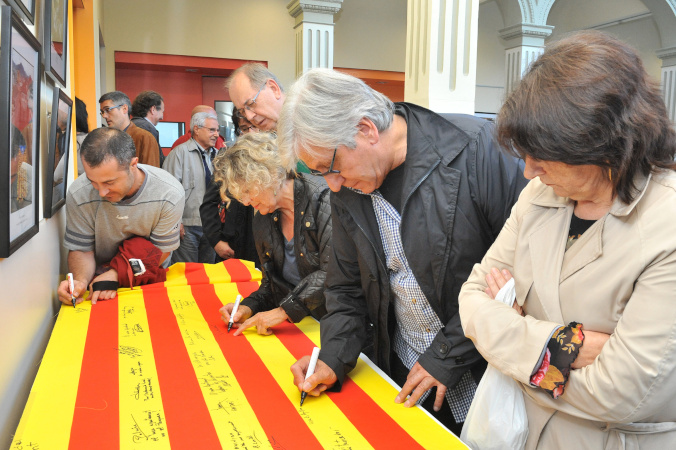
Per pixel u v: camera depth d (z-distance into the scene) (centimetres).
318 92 104
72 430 99
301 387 111
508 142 77
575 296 82
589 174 75
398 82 705
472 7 271
